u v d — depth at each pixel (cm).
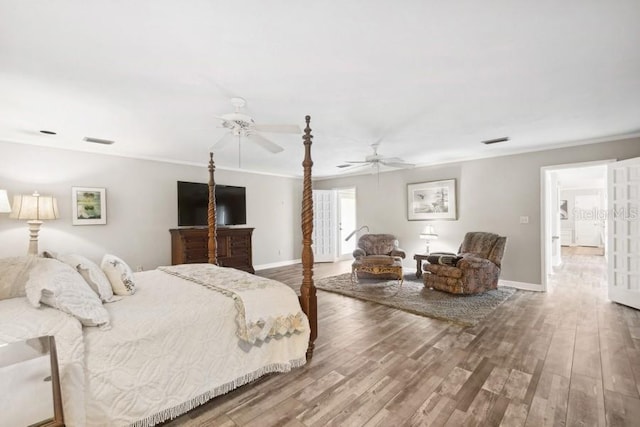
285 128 254
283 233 735
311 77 228
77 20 157
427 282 480
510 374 226
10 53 189
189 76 223
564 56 201
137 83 233
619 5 151
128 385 162
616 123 345
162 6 147
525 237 483
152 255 521
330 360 251
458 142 430
